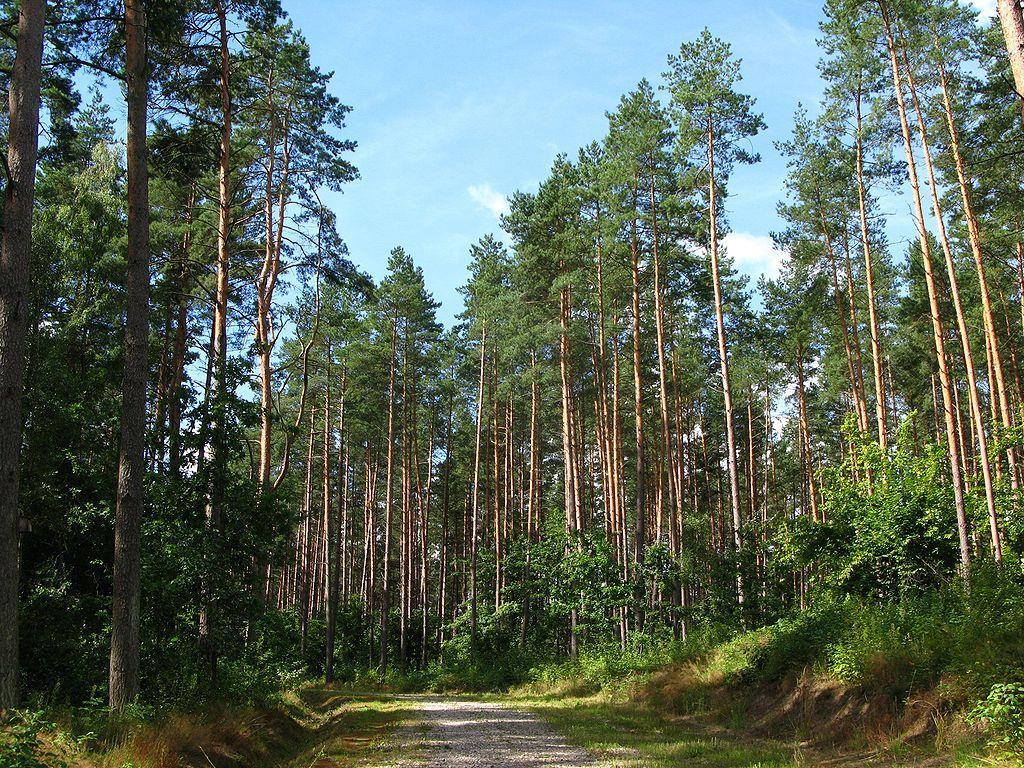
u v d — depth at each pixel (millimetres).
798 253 30109
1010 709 8242
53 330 20078
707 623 22625
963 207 22062
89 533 16953
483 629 38219
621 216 26422
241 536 14594
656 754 11172
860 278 30828
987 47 19828
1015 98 19500
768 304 35375
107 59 14195
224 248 19469
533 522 39000
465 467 52688
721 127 24859
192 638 14719
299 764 11188
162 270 20438
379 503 59719
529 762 10664
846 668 12977
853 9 21438
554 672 27812
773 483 47250
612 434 35875
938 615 12250
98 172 23000
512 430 43281
